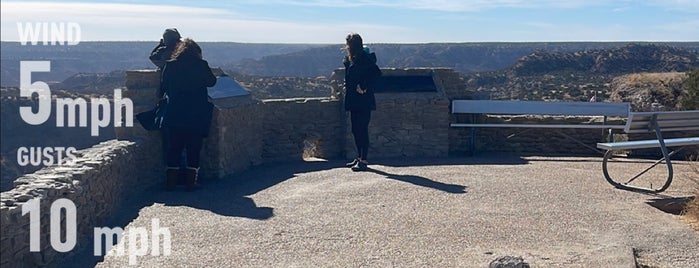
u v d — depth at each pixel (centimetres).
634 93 2542
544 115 1254
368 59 1039
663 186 862
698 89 1750
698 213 729
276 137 1206
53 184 625
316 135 1223
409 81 1235
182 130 912
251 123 1130
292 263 587
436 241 648
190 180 925
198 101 922
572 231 680
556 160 1155
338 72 1264
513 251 615
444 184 923
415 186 909
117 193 827
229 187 944
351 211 770
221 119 1007
